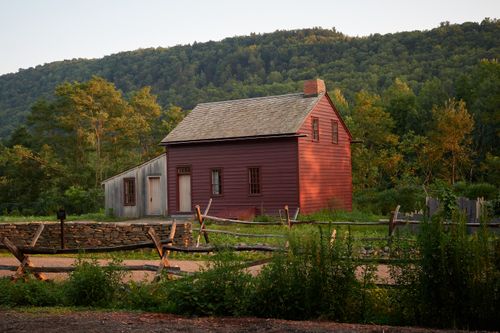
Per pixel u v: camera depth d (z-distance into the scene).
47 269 11.64
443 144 46.44
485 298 8.28
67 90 64.75
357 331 7.89
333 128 34.03
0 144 70.12
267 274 9.34
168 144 33.47
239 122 32.47
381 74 113.31
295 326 8.27
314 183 31.19
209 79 148.38
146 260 16.45
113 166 60.22
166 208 34.25
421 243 8.66
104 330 8.19
